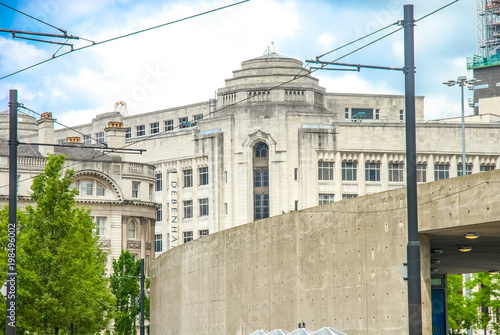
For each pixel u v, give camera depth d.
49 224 49.62
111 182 95.94
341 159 110.94
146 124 130.50
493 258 38.22
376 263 32.72
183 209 117.19
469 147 112.62
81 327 58.56
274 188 110.50
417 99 126.12
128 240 97.19
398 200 31.62
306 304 37.59
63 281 49.12
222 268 47.47
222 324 47.22
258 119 111.69
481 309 83.38
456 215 28.45
